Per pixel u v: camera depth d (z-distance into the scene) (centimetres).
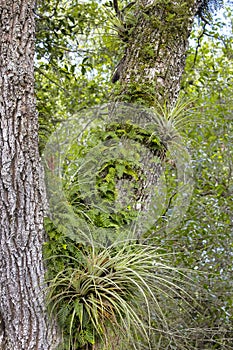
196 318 331
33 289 181
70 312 188
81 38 358
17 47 176
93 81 421
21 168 177
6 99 174
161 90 229
